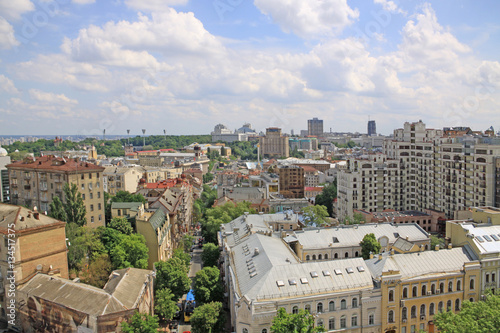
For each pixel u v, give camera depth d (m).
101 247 111.12
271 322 71.88
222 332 85.81
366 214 170.25
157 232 122.00
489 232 96.06
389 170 199.62
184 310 101.19
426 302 82.75
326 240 115.38
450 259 89.12
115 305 72.44
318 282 78.50
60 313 73.19
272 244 100.00
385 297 79.19
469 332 63.19
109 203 162.00
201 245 176.50
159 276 100.00
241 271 88.00
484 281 87.94
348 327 77.31
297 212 165.25
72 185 123.25
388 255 88.25
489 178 151.00
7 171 167.12
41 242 83.25
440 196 182.00
